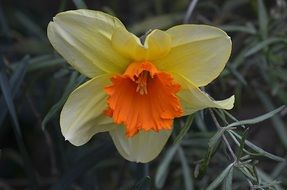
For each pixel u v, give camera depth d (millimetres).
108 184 705
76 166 564
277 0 666
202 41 474
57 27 473
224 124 498
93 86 480
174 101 475
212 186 476
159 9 718
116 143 499
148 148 500
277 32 647
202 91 481
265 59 635
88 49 477
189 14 579
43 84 684
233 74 602
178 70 481
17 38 690
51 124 622
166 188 700
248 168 479
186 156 648
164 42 469
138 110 486
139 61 480
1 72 544
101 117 489
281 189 618
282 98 652
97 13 472
